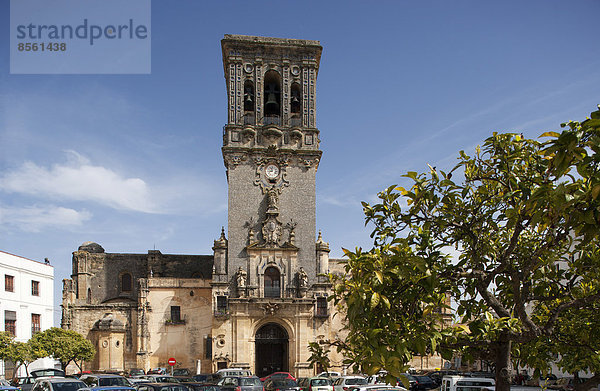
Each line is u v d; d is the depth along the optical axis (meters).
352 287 11.77
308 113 68.69
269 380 43.25
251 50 68.69
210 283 68.94
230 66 68.19
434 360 70.00
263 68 68.75
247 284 63.91
